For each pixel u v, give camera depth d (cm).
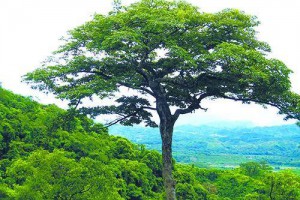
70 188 1847
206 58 1834
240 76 1966
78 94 1903
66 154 3412
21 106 4078
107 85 1962
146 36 1953
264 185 3528
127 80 2027
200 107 2195
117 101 2239
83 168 1898
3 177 2981
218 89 2119
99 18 2052
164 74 2120
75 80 2175
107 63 2033
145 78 2125
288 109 2062
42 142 3509
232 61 1872
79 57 2017
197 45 1980
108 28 1991
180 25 1845
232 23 1986
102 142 4272
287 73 1905
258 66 1903
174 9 2050
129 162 4488
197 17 2000
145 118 2347
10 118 3719
